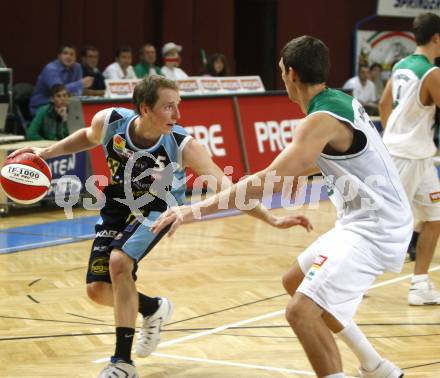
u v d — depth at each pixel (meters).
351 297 5.49
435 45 9.16
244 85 17.70
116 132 6.47
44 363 7.03
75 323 8.22
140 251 6.41
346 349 7.45
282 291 9.53
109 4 20.67
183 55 22.16
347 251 5.51
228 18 23.03
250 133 17.06
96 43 20.53
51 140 15.42
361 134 5.46
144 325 7.00
